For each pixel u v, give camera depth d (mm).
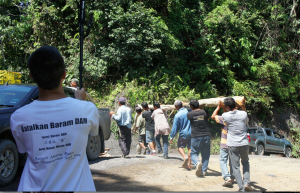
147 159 7328
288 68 19703
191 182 5227
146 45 12766
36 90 5324
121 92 12445
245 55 16453
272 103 19000
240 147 4676
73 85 7039
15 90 5160
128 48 12570
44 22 14016
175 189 4652
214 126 13734
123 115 7246
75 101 1617
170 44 13445
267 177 6113
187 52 16000
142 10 12617
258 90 17297
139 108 8812
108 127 7520
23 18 14453
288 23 19469
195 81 15453
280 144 14992
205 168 5820
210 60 15484
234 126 4742
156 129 7676
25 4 15570
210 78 16266
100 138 7207
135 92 12164
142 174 5613
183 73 15047
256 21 17781
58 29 14461
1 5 15180
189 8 16625
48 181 1449
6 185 4258
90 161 6711
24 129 1489
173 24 15039
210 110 13688
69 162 1507
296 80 19562
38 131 1488
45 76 1529
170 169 6270
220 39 16141
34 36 14453
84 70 12719
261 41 18484
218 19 15719
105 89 13250
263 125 17672
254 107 17203
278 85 18406
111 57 12586
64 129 1521
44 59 1530
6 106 4688
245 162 4812
